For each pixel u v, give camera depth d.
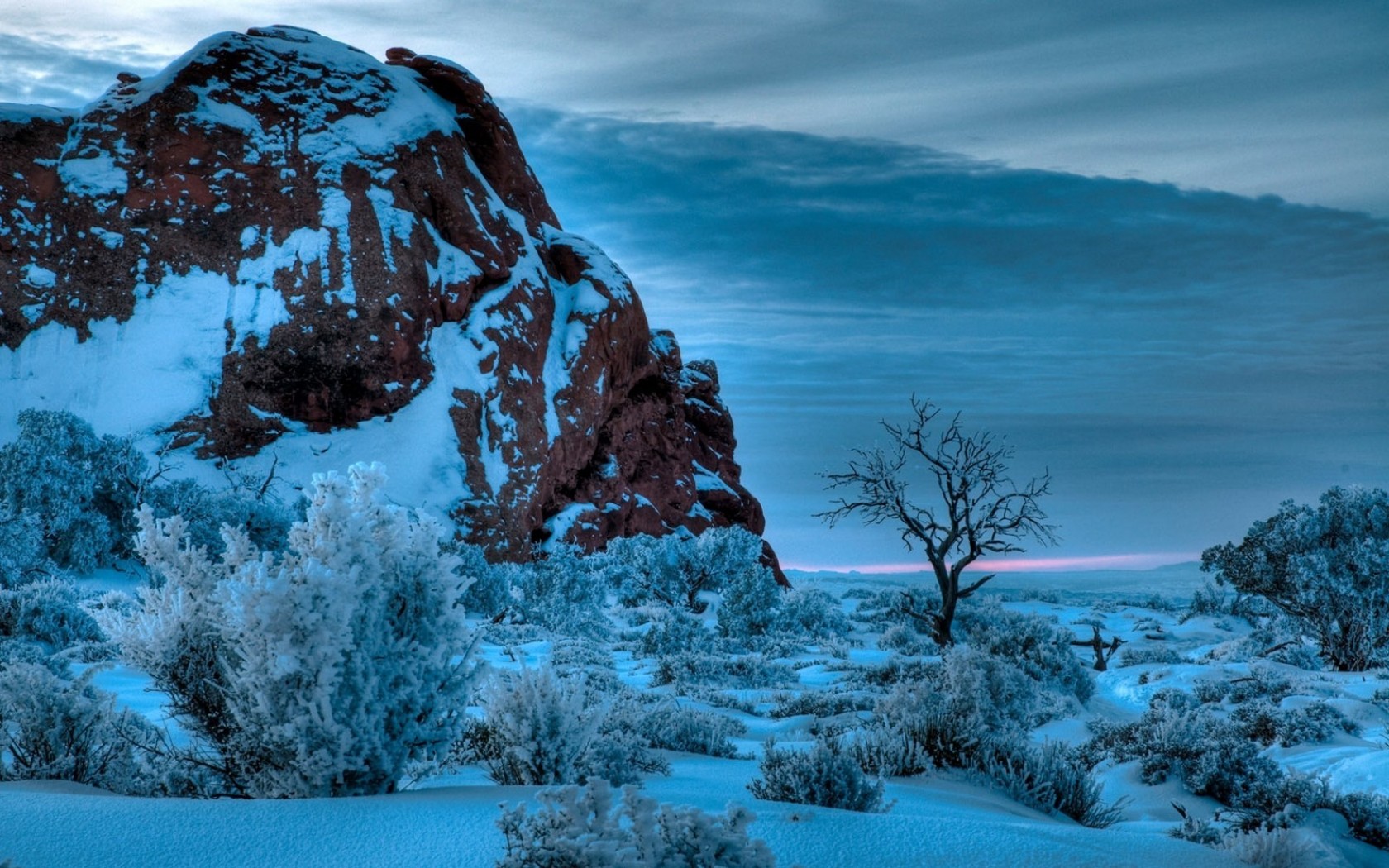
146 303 59.34
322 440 57.56
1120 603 59.81
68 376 57.16
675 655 23.78
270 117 64.12
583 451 66.38
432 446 58.50
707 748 11.66
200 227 60.78
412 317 60.09
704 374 85.06
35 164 61.34
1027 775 10.26
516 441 61.12
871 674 21.55
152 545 7.25
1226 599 46.72
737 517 79.19
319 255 60.25
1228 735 12.88
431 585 7.00
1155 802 11.40
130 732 7.96
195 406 56.41
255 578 6.52
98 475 41.84
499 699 7.74
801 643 32.16
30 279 58.78
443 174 65.62
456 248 64.38
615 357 70.25
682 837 4.24
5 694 7.43
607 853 4.11
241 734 6.64
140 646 7.01
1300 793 8.62
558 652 24.00
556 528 62.34
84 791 6.86
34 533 36.91
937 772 10.31
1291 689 20.88
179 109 63.03
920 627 39.09
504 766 7.84
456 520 56.34
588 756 8.09
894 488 32.69
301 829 5.27
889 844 5.36
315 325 58.53
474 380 61.31
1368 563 27.20
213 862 4.80
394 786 6.71
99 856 4.83
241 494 48.97
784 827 5.60
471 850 4.97
